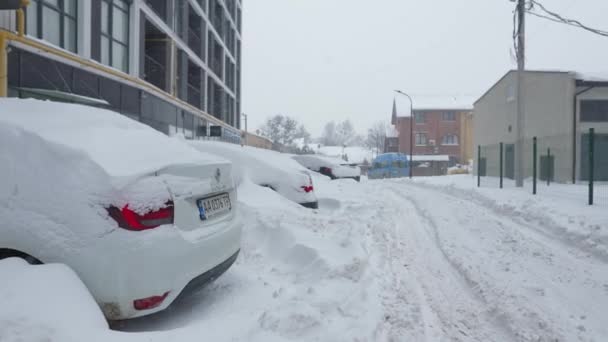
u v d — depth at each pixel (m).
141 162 2.85
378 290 4.07
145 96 17.33
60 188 2.62
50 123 3.07
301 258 4.56
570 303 3.87
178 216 2.84
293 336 2.79
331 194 10.34
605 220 6.85
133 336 2.36
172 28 20.70
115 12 15.51
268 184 7.37
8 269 2.42
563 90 20.30
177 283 2.71
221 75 33.38
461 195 14.22
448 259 5.47
